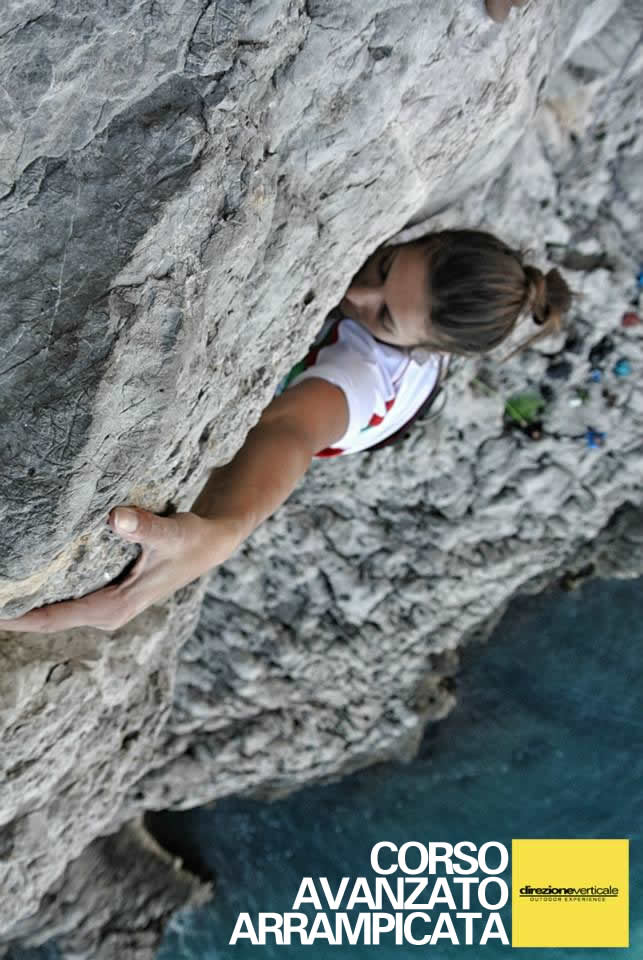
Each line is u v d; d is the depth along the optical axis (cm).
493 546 246
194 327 84
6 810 141
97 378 77
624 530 248
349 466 228
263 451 107
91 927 243
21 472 78
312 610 243
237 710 245
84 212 77
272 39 84
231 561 236
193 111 79
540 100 162
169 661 174
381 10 95
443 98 114
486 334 126
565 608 260
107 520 88
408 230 189
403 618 249
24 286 76
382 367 132
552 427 232
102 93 76
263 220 93
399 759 267
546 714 261
